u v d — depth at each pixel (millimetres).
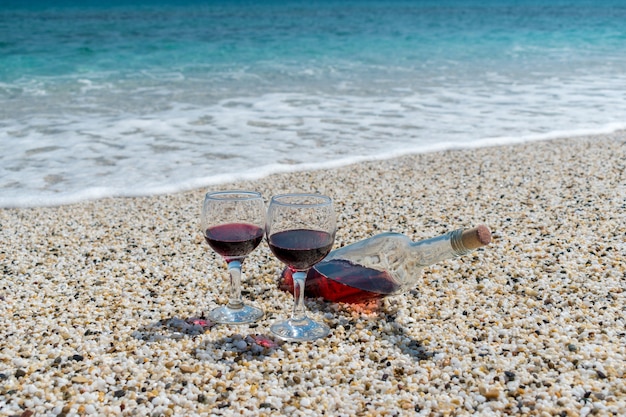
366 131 2754
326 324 1188
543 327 1167
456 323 1185
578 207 1672
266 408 1021
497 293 1268
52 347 1130
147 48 6094
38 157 2316
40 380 1061
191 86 3973
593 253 1403
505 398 1026
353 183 1976
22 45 6074
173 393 1044
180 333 1163
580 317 1189
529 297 1254
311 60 5406
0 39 6586
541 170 2070
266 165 2209
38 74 4438
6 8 14133
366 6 17422
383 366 1095
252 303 1248
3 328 1176
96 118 2986
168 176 2102
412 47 6484
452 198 1787
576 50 6355
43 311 1227
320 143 2547
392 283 1198
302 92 3760
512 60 5492
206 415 1010
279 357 1112
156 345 1134
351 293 1221
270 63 5195
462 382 1061
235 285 1200
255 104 3365
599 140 2553
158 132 2717
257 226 1137
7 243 1534
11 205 1816
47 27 8406
